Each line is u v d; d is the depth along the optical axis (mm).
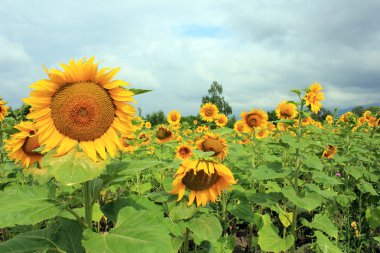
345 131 1735
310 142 928
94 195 535
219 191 758
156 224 483
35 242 530
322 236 939
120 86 522
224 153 1408
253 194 1040
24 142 861
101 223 1296
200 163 711
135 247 410
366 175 1469
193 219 725
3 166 1054
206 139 1413
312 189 944
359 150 1577
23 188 500
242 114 1784
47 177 822
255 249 1245
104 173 528
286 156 1546
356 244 1264
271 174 934
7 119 1351
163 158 1468
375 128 1871
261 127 1784
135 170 517
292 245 969
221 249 897
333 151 1614
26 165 888
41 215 444
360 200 1438
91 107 496
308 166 908
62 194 782
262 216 1154
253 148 1558
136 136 1517
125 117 526
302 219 993
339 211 1562
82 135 500
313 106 996
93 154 488
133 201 640
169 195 767
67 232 582
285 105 1745
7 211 438
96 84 515
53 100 502
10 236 1000
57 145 499
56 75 485
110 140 517
